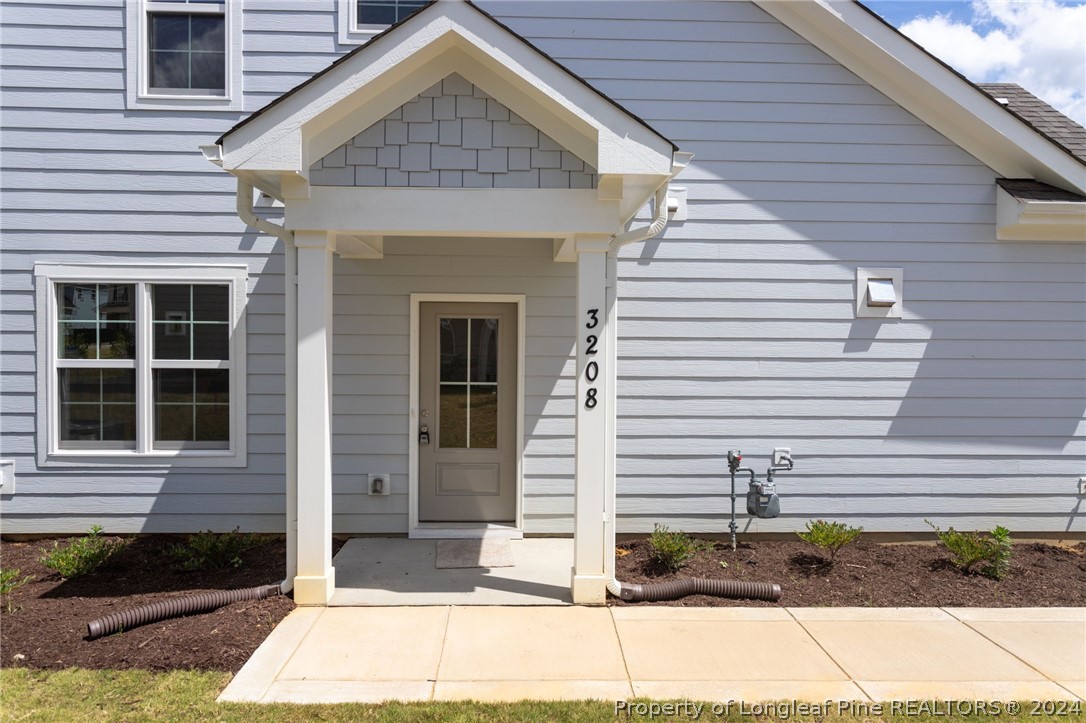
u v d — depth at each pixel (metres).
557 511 6.37
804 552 5.97
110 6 6.11
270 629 4.33
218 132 6.18
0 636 4.11
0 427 6.17
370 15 6.36
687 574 5.38
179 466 6.25
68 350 6.26
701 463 6.36
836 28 6.08
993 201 6.33
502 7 6.19
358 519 6.34
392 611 4.65
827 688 3.69
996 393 6.39
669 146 4.34
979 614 4.73
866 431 6.38
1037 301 6.36
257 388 6.27
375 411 6.33
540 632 4.35
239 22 6.14
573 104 4.32
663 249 6.31
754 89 6.27
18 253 6.13
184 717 3.31
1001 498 6.42
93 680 3.63
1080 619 4.66
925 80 6.02
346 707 3.43
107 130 6.13
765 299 6.34
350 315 6.30
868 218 6.34
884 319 6.38
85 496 6.20
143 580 5.14
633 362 6.33
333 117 4.44
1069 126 7.12
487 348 6.53
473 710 3.42
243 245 6.23
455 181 4.60
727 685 3.71
